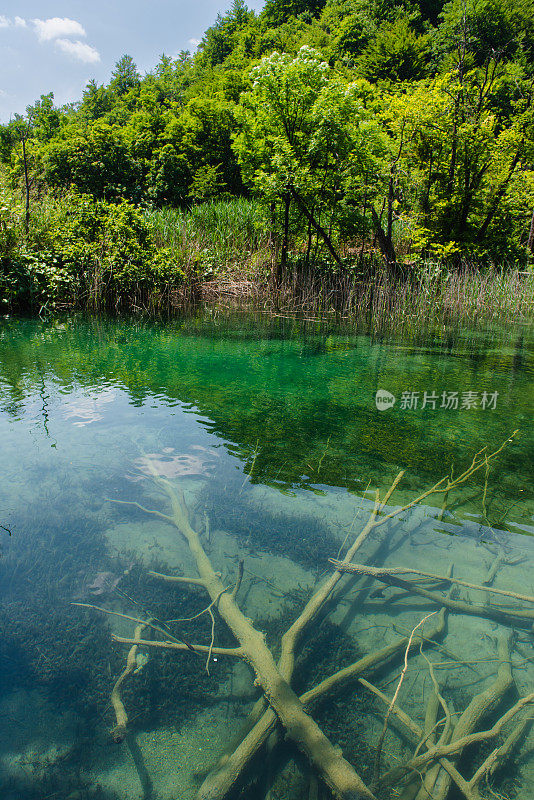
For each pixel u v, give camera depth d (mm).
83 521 2941
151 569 2564
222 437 4203
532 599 2252
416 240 16641
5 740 1716
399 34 34188
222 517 2990
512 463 3803
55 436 4121
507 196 16438
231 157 28500
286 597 2363
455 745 1640
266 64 12969
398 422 4672
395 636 2176
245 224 16391
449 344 8711
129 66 62406
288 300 12969
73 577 2482
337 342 8664
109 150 24672
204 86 40812
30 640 2105
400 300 12047
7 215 11203
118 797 1530
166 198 26188
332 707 1849
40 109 36031
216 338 8727
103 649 2078
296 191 13383
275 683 1827
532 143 15680
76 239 11945
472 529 2947
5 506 3053
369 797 1472
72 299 11531
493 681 1968
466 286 12688
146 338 8562
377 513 3070
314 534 2850
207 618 2268
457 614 2328
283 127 13555
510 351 8164
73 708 1844
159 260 12516
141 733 1757
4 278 10594
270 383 5918
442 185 16312
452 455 3939
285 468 3658
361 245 17172
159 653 2096
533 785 1597
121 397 5234
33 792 1546
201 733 1758
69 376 6027
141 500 3188
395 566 2584
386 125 16094
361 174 13844
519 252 17781
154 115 28156
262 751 1659
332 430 4426
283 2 54188
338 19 44750
